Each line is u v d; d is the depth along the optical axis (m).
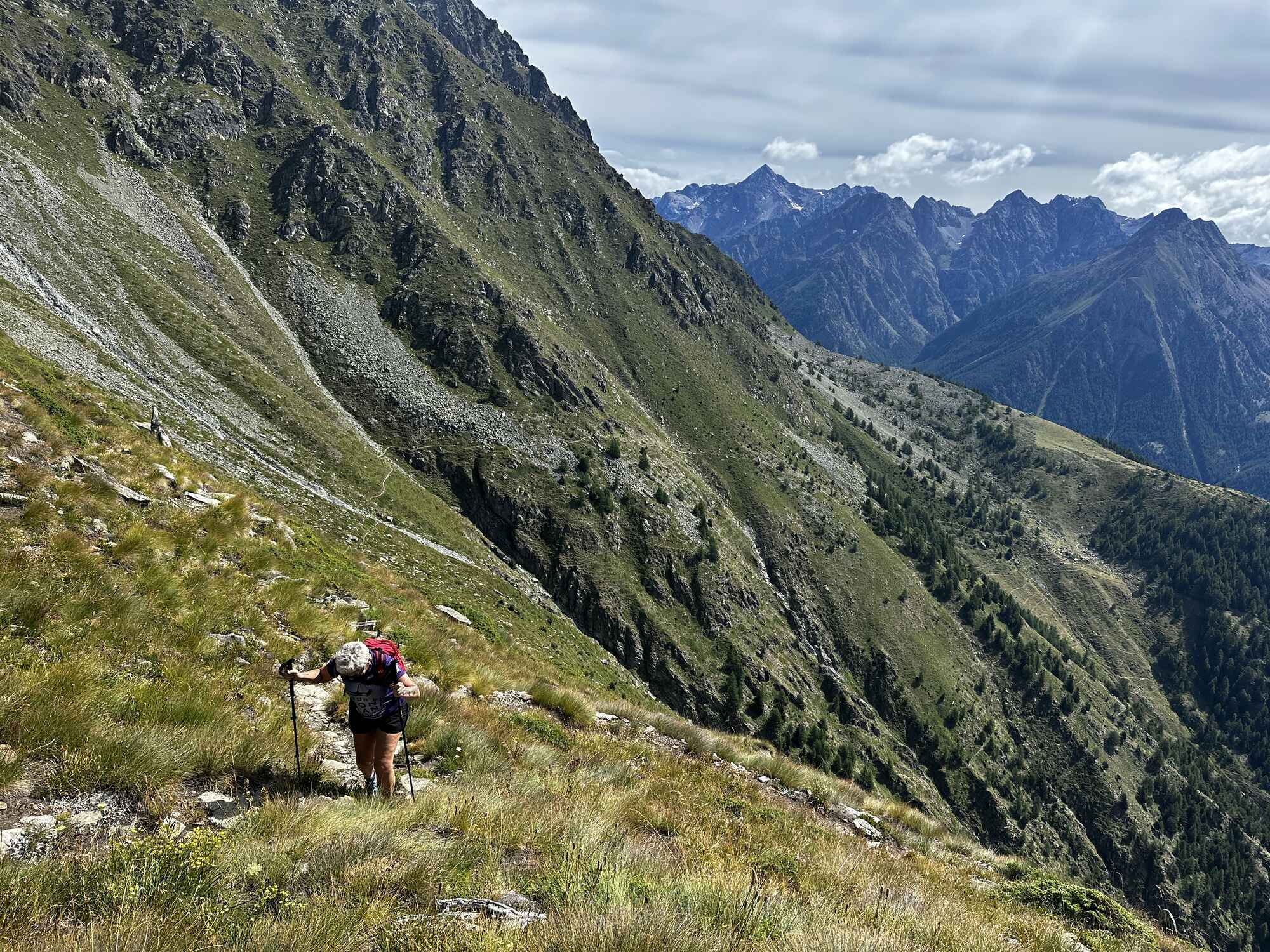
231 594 12.75
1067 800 180.75
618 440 182.62
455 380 176.38
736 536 193.25
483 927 4.71
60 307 106.56
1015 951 8.25
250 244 187.88
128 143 191.12
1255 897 174.62
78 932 3.85
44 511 11.88
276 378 143.00
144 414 68.38
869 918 7.08
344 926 4.38
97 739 6.17
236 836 5.50
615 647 145.38
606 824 7.96
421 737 10.06
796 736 147.88
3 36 185.12
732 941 5.00
